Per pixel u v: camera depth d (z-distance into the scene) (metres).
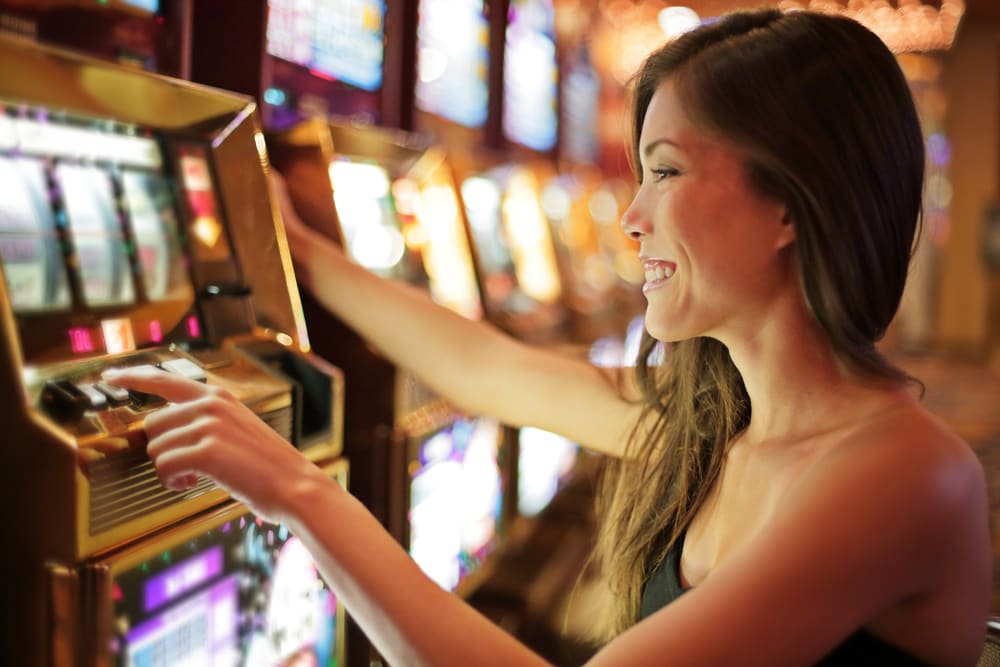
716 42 1.02
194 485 0.97
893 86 0.97
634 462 1.41
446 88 3.27
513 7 4.02
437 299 2.54
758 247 1.00
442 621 0.87
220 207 1.54
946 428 0.96
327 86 2.38
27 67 1.11
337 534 0.90
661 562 1.23
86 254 1.25
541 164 4.34
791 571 0.84
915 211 1.01
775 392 1.08
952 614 0.93
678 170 1.02
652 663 0.80
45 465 0.95
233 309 1.47
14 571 0.97
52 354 1.14
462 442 2.33
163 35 1.51
